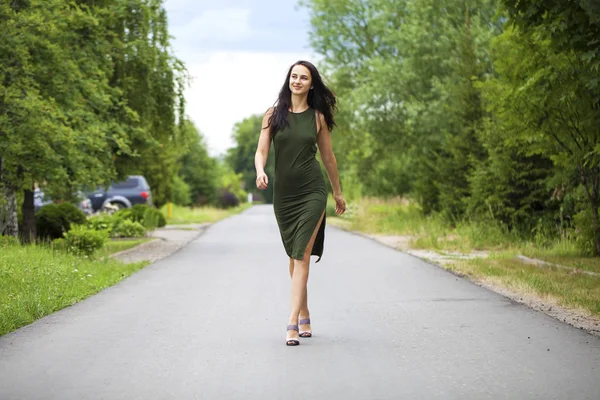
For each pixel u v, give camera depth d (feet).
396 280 43.34
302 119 25.43
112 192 125.29
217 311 32.19
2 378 20.42
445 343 25.12
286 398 18.47
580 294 35.55
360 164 133.59
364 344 25.00
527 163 72.59
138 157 81.00
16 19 56.54
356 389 19.26
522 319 29.86
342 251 65.00
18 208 79.56
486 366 21.74
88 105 68.18
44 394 18.80
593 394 18.61
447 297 36.35
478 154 85.10
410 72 102.17
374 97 105.50
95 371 21.22
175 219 146.92
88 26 67.56
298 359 22.76
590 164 53.16
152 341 25.54
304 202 25.32
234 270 49.60
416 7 103.50
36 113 55.52
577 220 56.39
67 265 46.34
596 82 38.75
